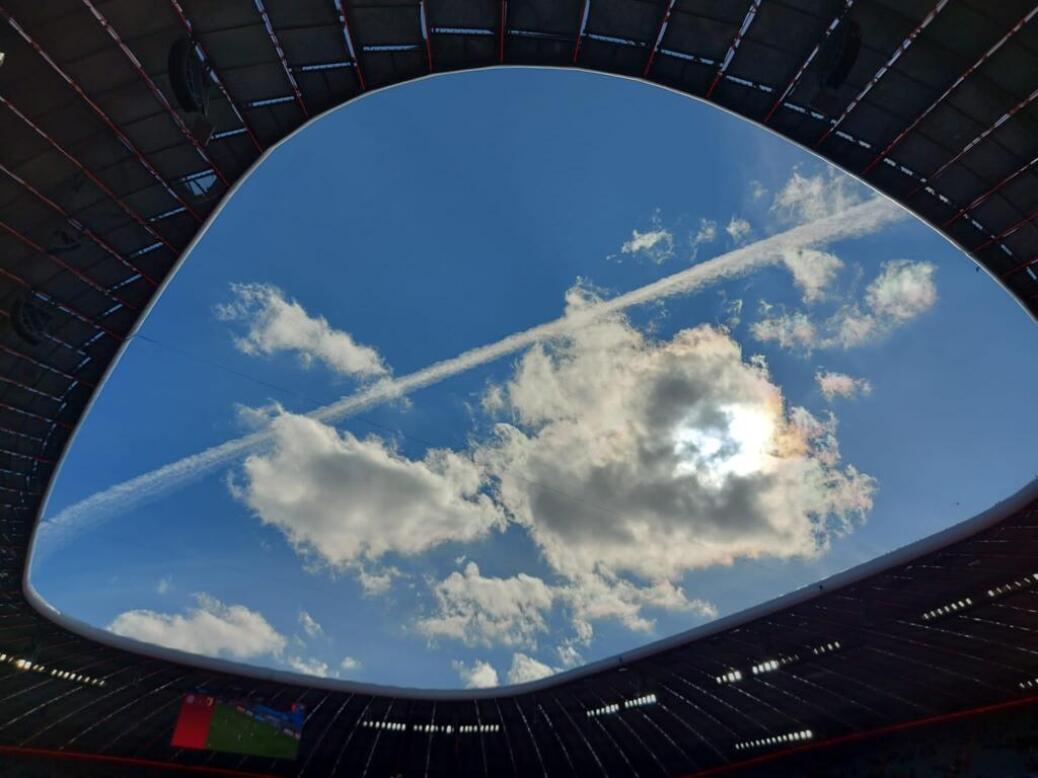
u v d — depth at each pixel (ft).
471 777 238.27
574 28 90.48
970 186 97.91
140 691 192.03
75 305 112.27
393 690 192.24
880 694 185.78
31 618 158.81
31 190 96.68
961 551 130.41
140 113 92.84
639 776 232.12
